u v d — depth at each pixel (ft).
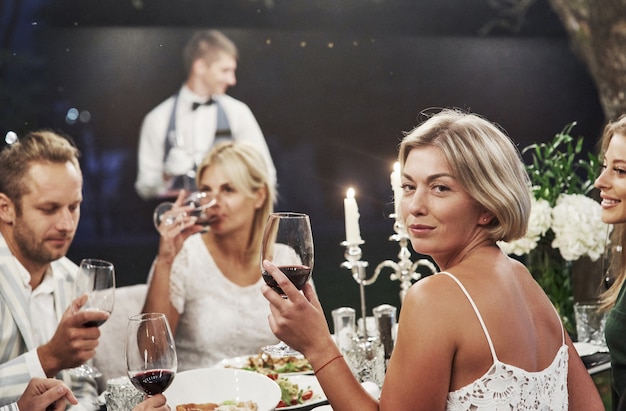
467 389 4.59
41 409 6.11
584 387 5.47
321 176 15.37
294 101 14.99
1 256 8.89
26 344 8.66
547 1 16.20
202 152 13.98
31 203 9.62
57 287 9.59
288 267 5.31
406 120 15.90
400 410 4.59
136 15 13.92
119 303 12.72
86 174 13.87
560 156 9.39
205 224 13.26
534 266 8.95
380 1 15.48
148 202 13.96
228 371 6.31
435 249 4.91
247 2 14.44
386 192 15.97
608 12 15.46
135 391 6.61
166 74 14.07
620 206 7.23
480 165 4.77
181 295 12.98
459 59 16.21
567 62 16.69
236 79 14.46
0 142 13.64
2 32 13.53
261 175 13.74
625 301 6.44
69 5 13.78
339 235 15.71
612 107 15.85
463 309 4.60
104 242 13.83
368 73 15.61
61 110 13.83
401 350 4.67
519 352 4.70
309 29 15.02
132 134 13.96
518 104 16.62
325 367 4.86
